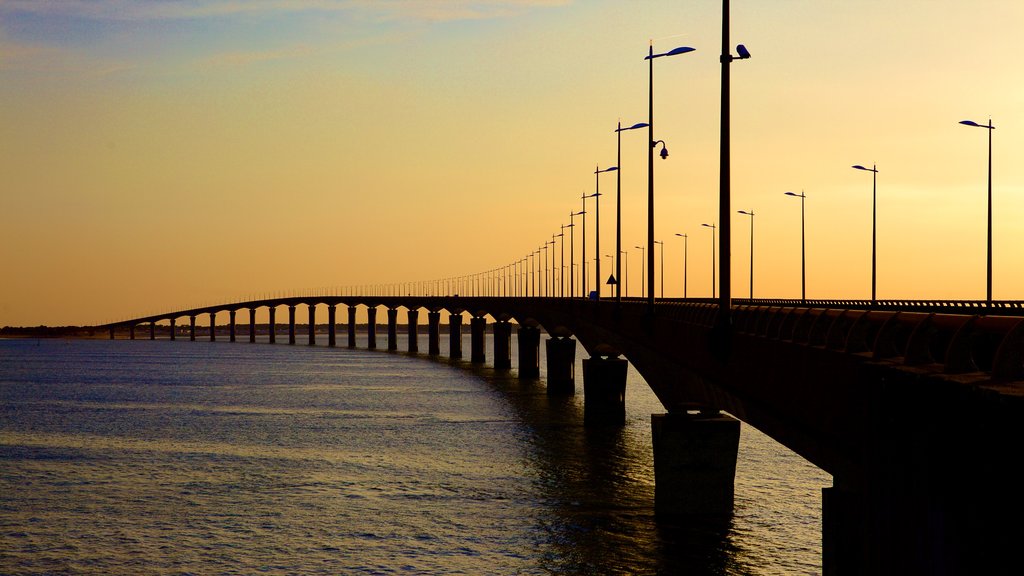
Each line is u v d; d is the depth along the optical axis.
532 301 168.12
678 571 47.12
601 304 100.88
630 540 52.88
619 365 108.31
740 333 41.53
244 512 62.44
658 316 66.31
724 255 40.25
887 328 26.69
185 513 62.53
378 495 67.12
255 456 87.38
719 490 58.06
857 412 27.00
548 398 146.25
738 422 57.97
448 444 92.88
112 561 51.44
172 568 49.91
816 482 68.62
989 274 82.00
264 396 156.12
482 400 143.25
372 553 51.62
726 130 39.41
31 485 73.50
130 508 64.38
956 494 19.44
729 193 40.09
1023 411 16.81
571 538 53.62
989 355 27.19
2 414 130.12
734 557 49.38
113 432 108.25
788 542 52.19
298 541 54.56
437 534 55.22
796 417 33.34
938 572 20.22
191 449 92.88
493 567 48.44
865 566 24.31
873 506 23.80
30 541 55.75
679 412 59.50
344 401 144.25
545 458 82.69
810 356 31.53
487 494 66.44
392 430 105.31
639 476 73.00
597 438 97.00
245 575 48.41
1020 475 16.91
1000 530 17.61
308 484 72.19
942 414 20.17
